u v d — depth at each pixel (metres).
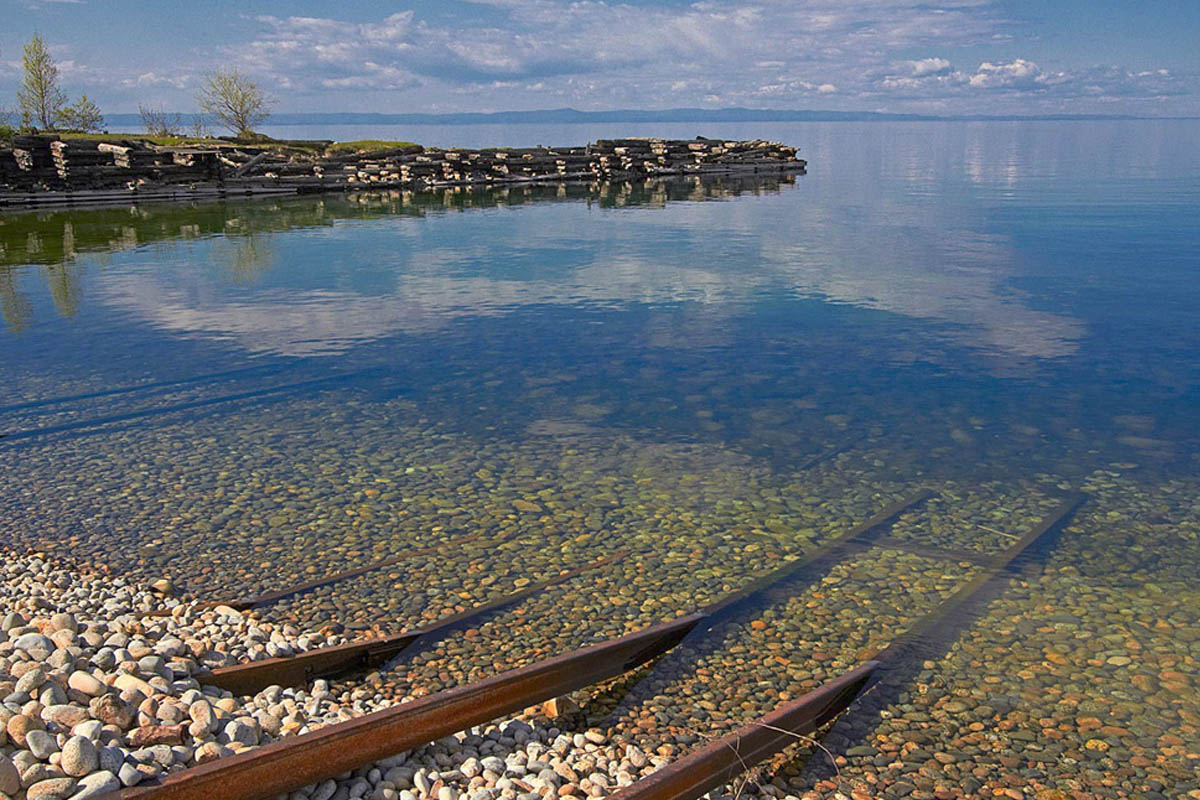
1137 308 13.73
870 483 7.12
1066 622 5.00
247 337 12.31
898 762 3.84
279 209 31.83
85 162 34.84
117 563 5.75
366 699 4.28
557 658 4.19
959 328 12.55
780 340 11.98
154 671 3.84
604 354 11.29
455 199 35.78
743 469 7.44
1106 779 3.73
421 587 5.45
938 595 5.32
